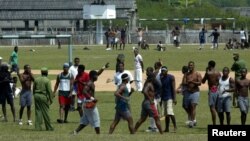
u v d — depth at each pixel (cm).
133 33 18612
